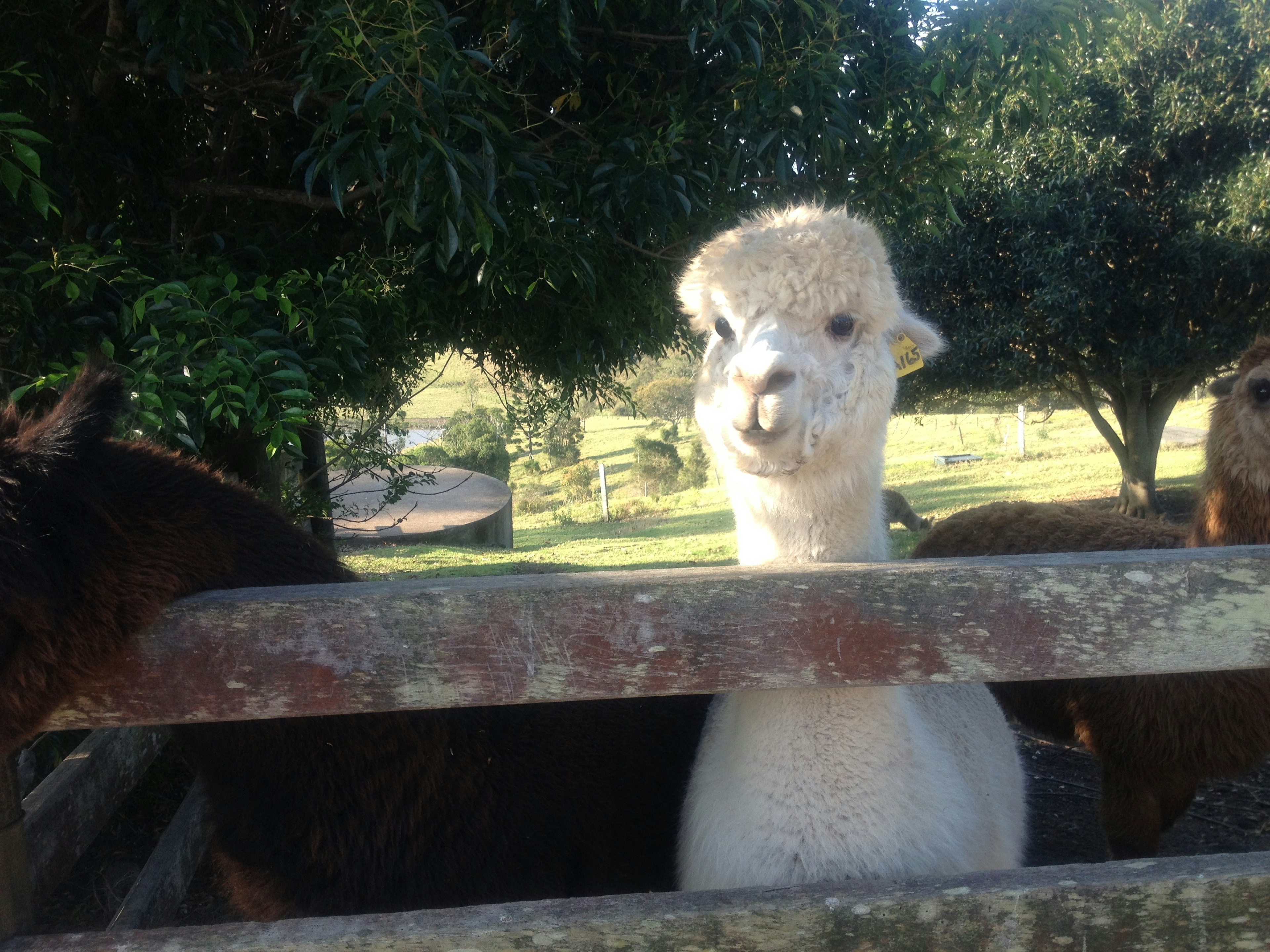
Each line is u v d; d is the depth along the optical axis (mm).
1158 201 11664
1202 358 11719
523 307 4629
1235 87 11453
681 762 2494
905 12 3672
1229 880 1467
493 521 13617
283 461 5215
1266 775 4234
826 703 1823
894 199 4023
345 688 1438
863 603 1430
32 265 2590
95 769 2596
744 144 3449
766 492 2014
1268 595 1424
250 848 1992
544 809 2189
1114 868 1508
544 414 5883
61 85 3162
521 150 3154
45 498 1547
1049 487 16797
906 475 21312
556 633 1429
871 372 1930
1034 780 4285
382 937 1443
